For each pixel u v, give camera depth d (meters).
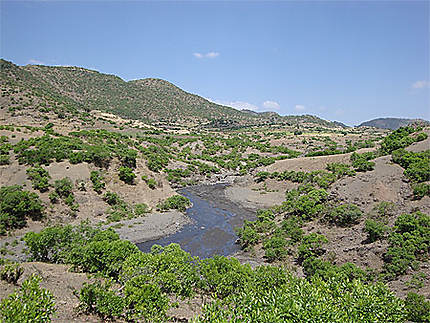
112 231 30.38
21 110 92.44
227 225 47.81
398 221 29.62
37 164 45.94
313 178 61.12
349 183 45.25
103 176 50.84
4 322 9.90
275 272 19.69
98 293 14.70
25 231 35.91
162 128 151.75
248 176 84.56
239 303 11.53
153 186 56.81
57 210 41.03
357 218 35.75
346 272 24.78
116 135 78.81
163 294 14.99
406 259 24.95
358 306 11.25
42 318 11.04
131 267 19.08
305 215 41.66
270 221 42.38
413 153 46.75
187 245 38.81
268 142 124.00
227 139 128.12
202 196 67.38
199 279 21.44
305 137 135.88
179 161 88.81
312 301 10.65
